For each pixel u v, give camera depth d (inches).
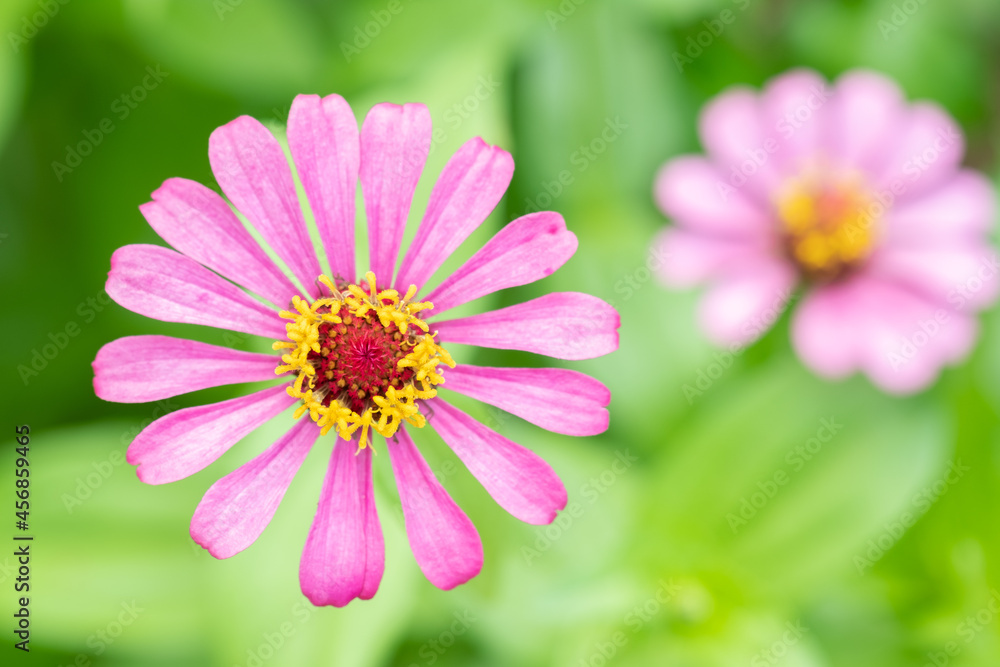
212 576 15.0
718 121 17.5
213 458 13.7
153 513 15.7
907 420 15.8
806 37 19.0
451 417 14.0
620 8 17.3
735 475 15.9
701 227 17.3
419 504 13.8
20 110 16.6
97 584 15.5
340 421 13.8
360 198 14.3
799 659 15.7
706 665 15.8
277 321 13.9
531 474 13.7
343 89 16.4
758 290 17.3
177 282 13.7
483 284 13.9
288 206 13.8
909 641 16.3
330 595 13.7
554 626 15.9
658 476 15.9
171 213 13.7
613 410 16.9
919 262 17.4
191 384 13.7
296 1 16.6
